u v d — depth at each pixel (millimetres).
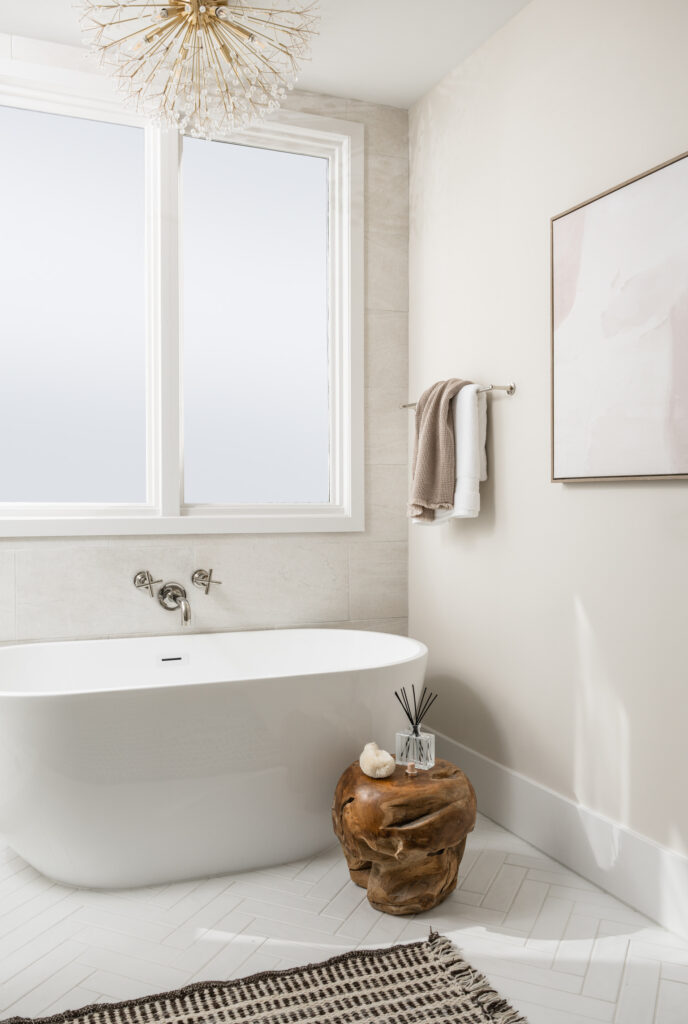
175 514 3139
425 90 3320
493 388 2760
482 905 2232
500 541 2824
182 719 2271
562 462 2441
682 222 1985
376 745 2391
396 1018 1722
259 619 3256
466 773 3012
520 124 2697
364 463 3430
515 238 2727
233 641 3150
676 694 2076
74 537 2977
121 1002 1772
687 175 1968
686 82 2010
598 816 2342
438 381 3238
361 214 3402
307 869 2471
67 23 2814
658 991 1825
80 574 2982
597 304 2281
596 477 2293
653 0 2107
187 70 2760
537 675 2627
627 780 2242
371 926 2117
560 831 2496
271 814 2426
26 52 2900
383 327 3465
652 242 2078
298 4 2660
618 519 2262
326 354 3504
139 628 3064
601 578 2332
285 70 3092
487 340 2898
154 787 2277
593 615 2365
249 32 2484
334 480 3473
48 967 1926
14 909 2219
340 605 3393
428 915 2176
